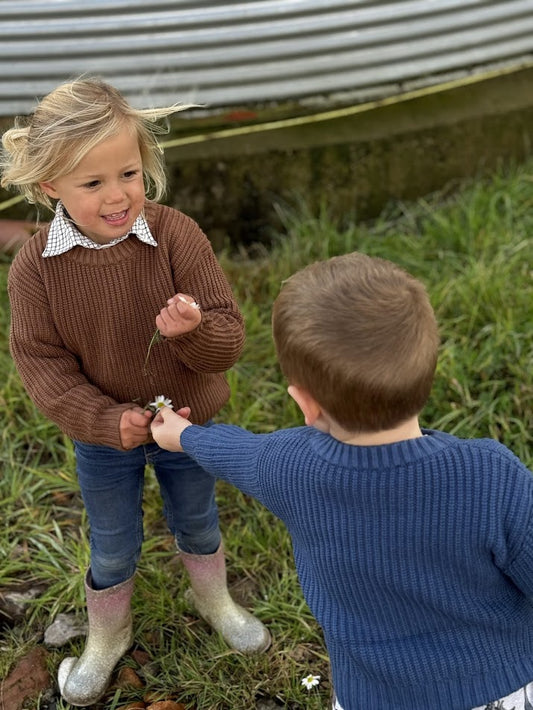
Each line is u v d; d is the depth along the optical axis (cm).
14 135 167
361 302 129
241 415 300
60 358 182
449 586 135
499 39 357
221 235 390
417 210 389
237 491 277
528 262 347
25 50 333
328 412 134
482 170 396
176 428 169
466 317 321
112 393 187
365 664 141
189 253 180
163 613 236
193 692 218
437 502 130
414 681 139
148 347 181
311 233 378
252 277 364
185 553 220
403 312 129
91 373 185
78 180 161
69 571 253
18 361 181
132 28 329
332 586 141
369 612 140
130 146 162
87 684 215
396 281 133
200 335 171
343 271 134
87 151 157
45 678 226
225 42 335
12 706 219
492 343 307
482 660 140
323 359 128
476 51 358
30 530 268
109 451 192
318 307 130
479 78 383
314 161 378
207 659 226
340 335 128
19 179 165
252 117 368
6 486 282
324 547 139
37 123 162
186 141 369
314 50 343
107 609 213
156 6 326
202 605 229
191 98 347
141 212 175
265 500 146
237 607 231
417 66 357
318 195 385
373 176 385
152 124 181
